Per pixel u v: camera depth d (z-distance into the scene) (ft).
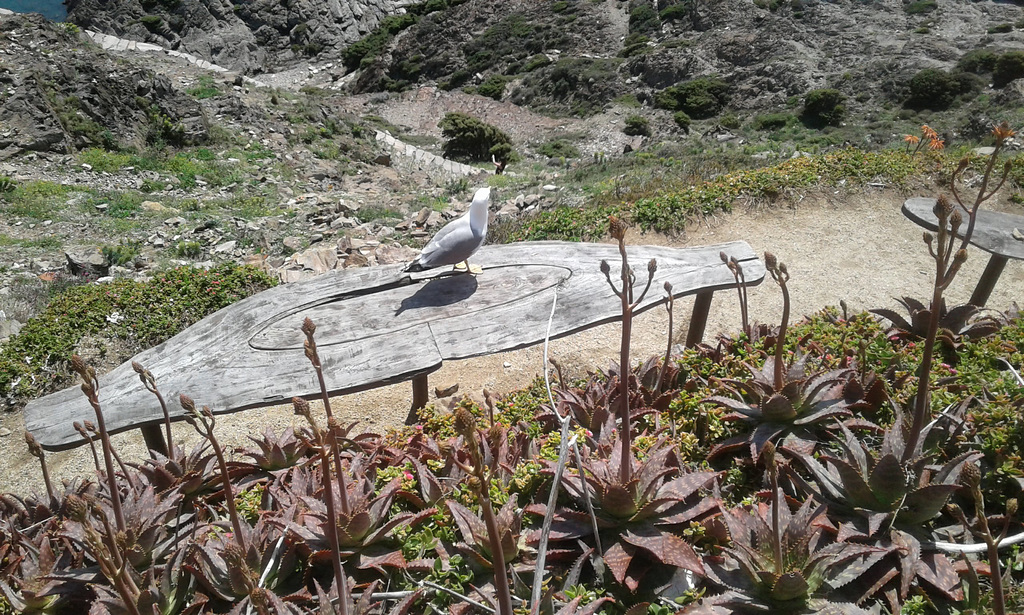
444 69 174.19
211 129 76.84
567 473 11.50
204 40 194.29
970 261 28.96
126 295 27.50
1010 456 11.57
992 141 66.74
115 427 14.66
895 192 34.09
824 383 12.58
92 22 193.67
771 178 34.37
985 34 134.51
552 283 19.20
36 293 33.12
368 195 61.11
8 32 73.92
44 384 24.18
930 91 108.78
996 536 10.77
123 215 49.62
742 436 12.76
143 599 9.89
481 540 10.14
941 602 9.95
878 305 26.35
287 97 100.53
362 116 135.44
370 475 12.94
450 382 22.71
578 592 10.04
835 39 141.18
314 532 10.94
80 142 66.85
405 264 20.48
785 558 9.61
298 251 39.73
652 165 59.72
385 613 10.21
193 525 11.93
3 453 21.66
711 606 9.50
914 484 10.68
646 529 10.59
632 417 14.48
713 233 32.04
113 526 10.96
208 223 45.11
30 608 10.69
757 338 17.15
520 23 178.81
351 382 15.67
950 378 14.15
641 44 156.97
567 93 146.92
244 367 16.17
